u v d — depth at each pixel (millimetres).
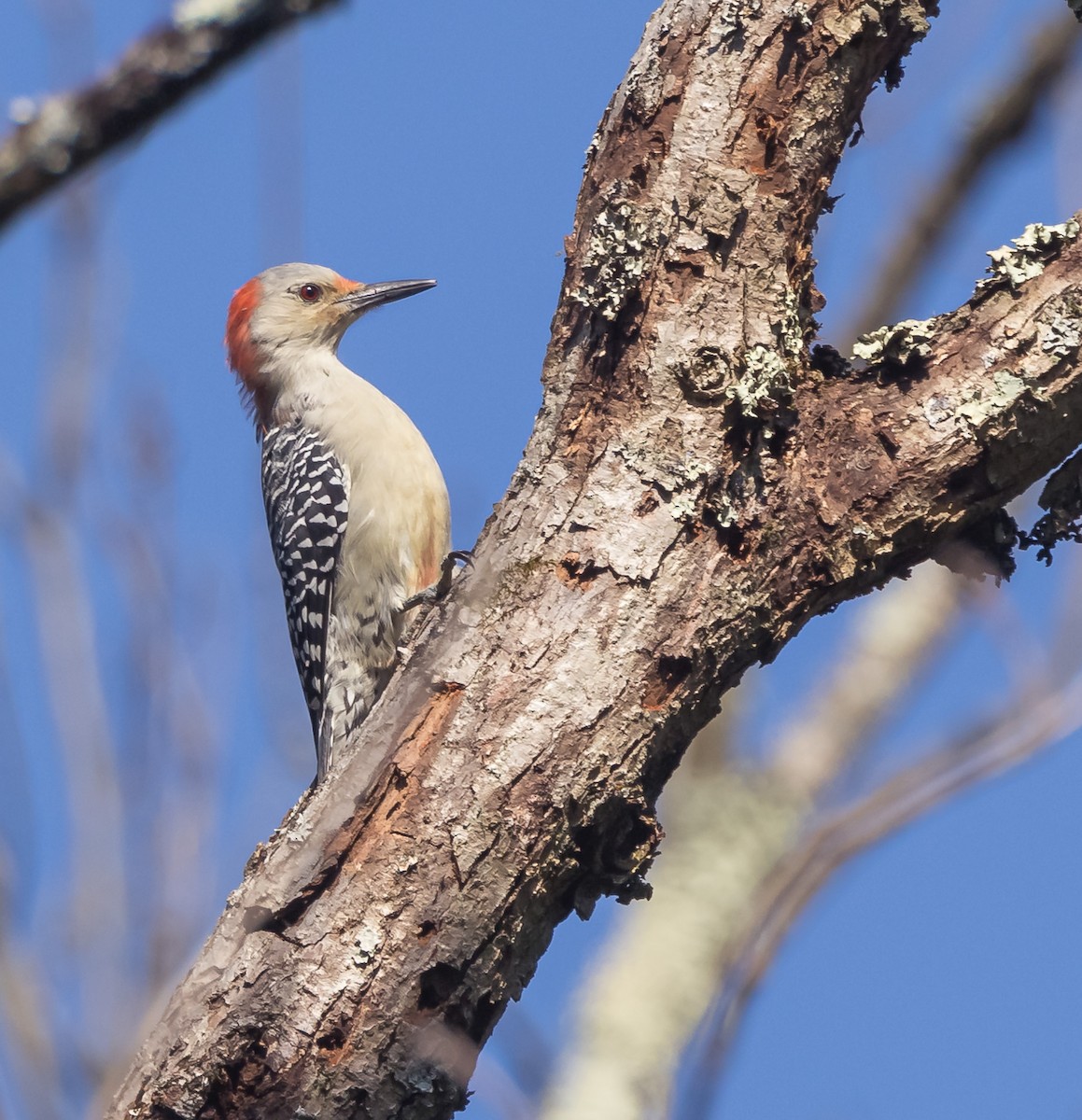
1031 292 7902
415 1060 7316
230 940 7621
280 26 7438
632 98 8172
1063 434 7812
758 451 7809
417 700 7738
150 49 7344
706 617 7672
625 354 7973
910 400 7871
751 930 7469
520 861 7457
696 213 7977
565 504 7887
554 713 7566
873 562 7848
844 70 8125
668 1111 6574
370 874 7512
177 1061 7414
